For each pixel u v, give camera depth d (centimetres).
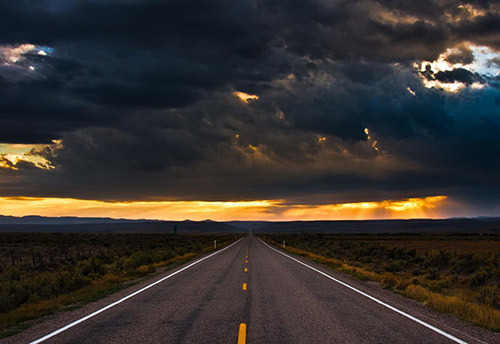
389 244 6888
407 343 705
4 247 4881
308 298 1216
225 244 6544
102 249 4681
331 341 716
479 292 1641
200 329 810
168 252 3559
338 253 4516
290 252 4072
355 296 1259
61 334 779
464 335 766
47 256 3538
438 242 7812
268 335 758
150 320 903
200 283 1603
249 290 1391
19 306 1220
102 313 998
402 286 1462
